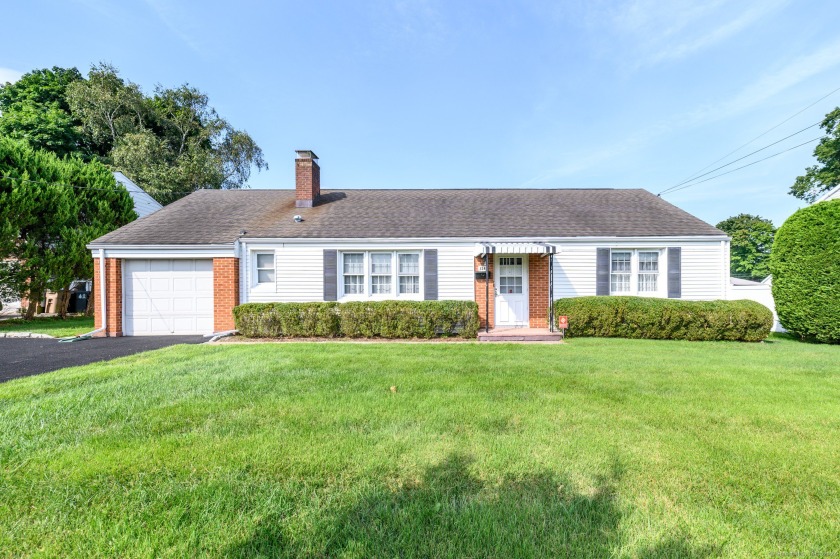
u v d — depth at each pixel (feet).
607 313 36.06
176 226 41.93
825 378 19.58
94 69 96.89
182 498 8.59
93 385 17.57
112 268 38.09
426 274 40.32
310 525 7.74
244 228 41.63
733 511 8.34
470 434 12.14
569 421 13.34
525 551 7.05
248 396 15.98
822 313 34.24
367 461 10.30
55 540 7.36
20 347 30.58
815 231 35.29
